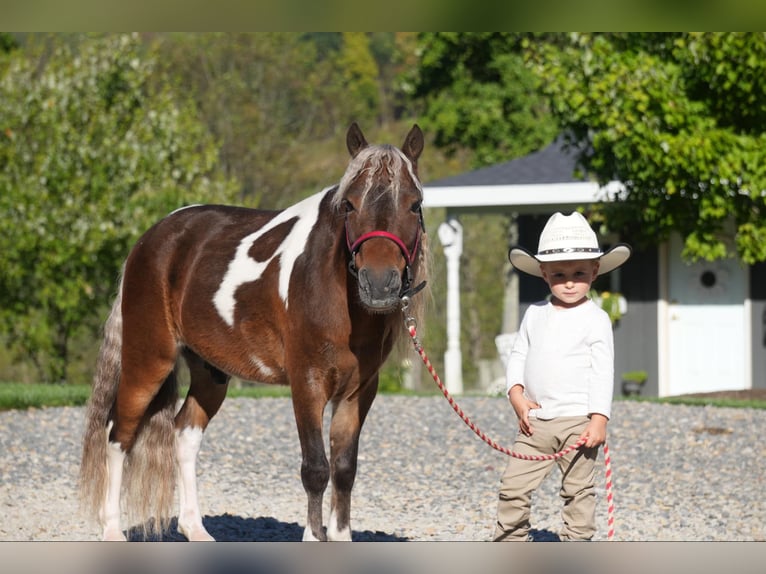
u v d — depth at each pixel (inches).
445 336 1279.5
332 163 1366.9
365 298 204.7
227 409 522.0
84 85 927.7
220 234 270.2
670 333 737.6
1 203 839.1
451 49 1178.6
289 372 238.7
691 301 733.9
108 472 275.0
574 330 218.7
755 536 287.0
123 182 877.2
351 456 238.5
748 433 444.8
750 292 722.2
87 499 274.2
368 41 2262.6
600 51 571.8
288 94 1362.0
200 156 971.9
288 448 431.8
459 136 1207.6
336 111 1430.9
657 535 288.8
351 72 2006.6
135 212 864.9
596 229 742.5
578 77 585.6
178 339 275.3
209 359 267.3
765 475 371.6
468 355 1390.3
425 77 1218.6
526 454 221.5
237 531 296.8
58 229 845.8
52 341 917.8
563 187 689.0
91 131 888.9
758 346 722.2
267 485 367.2
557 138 823.7
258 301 249.8
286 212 261.7
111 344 282.0
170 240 276.4
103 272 877.8
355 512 322.7
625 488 356.5
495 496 345.4
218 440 444.8
